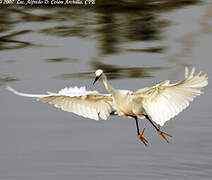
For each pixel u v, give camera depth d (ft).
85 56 66.18
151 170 39.24
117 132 46.32
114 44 71.15
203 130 45.60
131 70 60.90
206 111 49.47
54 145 43.29
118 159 40.93
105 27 77.97
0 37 73.51
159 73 59.82
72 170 39.14
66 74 59.98
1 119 48.37
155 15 82.53
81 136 45.14
